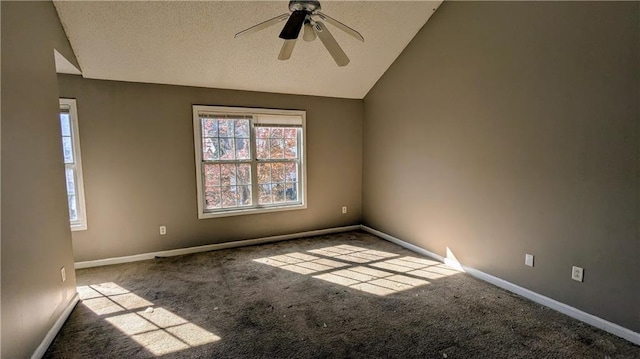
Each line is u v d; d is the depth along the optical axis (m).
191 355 2.03
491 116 2.95
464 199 3.29
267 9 3.03
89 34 2.92
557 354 2.00
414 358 1.98
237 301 2.74
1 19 1.76
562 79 2.38
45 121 2.27
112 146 3.57
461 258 3.37
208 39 3.24
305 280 3.17
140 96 3.65
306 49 3.64
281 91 4.35
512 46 2.72
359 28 3.48
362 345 2.12
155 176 3.79
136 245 3.77
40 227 2.11
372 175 4.81
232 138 4.20
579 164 2.31
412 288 2.96
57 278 2.34
